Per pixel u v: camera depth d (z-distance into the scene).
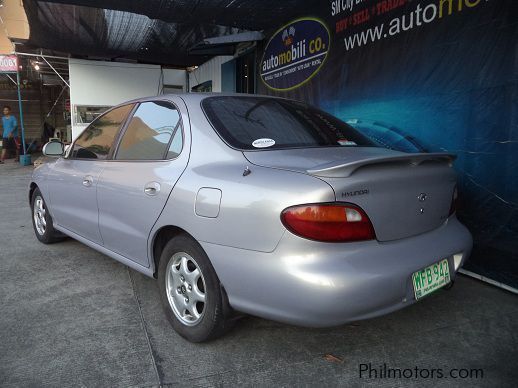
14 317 2.97
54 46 9.88
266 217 2.09
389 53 4.41
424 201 2.38
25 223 5.71
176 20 6.29
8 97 18.31
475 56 3.52
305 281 1.97
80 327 2.83
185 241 2.55
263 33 6.98
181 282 2.66
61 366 2.39
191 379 2.29
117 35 8.73
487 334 2.74
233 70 8.79
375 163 2.11
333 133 2.98
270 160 2.39
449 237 2.51
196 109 2.83
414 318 2.95
